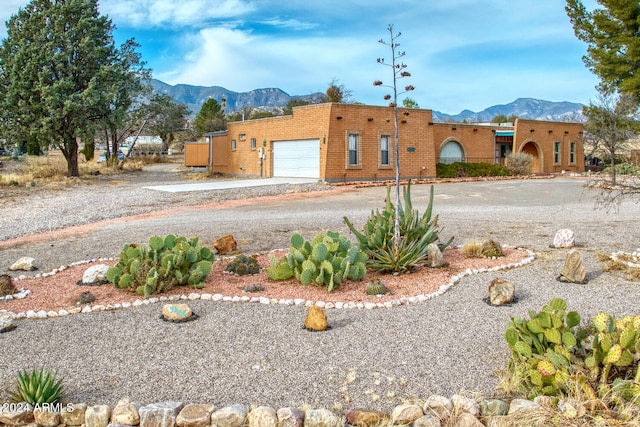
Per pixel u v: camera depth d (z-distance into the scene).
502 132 33.00
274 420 3.60
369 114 25.80
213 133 33.94
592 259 8.31
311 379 4.30
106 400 4.01
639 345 3.66
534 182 26.05
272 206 17.05
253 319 5.83
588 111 27.86
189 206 17.52
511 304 6.22
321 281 6.96
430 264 7.98
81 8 29.34
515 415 3.50
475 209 15.52
